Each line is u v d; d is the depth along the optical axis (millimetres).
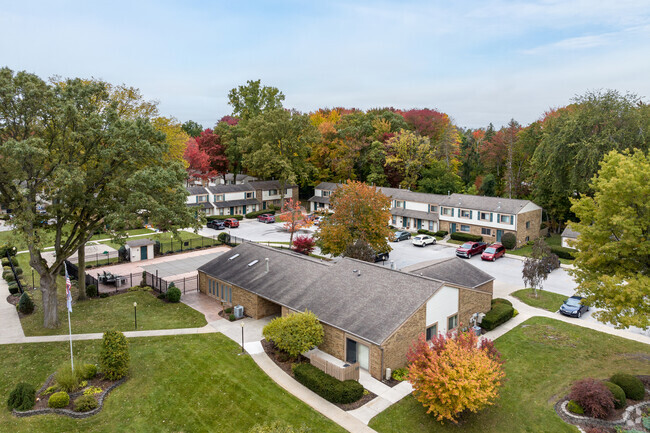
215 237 56594
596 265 23203
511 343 25812
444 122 95250
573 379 21688
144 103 50688
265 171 73000
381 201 38938
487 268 43062
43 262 27031
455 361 17031
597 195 23031
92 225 29359
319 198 79000
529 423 18266
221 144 93188
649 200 21047
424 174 73875
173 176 27969
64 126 25016
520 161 70438
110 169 27000
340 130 83188
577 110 54594
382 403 19453
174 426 17891
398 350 21844
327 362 20984
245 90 98312
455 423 18109
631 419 18406
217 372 22000
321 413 18688
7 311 29750
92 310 30531
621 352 24422
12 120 24578
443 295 24531
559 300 33250
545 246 36531
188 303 32438
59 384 19797
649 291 19734
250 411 18859
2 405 18984
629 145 47062
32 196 25547
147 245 45750
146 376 21531
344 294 25453
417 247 52688
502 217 52438
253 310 29359
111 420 18156
